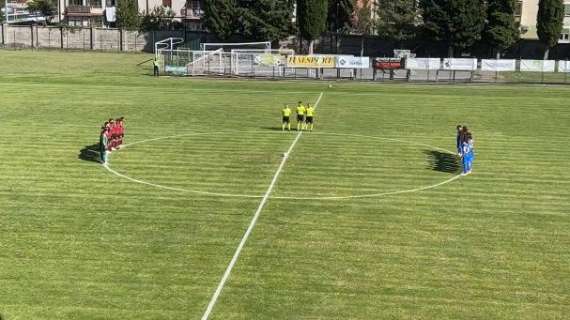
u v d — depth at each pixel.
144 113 47.75
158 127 42.47
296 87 66.75
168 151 35.50
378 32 103.19
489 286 18.78
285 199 27.09
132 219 24.20
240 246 21.58
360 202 26.88
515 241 22.56
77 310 16.89
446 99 58.09
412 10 97.75
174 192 27.83
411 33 98.88
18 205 25.61
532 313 17.16
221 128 42.59
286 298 17.78
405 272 19.67
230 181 29.73
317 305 17.41
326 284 18.72
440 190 28.94
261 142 38.38
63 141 37.31
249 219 24.41
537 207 26.69
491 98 59.06
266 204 26.34
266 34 101.62
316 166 32.88
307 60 76.81
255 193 27.89
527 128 45.00
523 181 30.84
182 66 77.00
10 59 88.44
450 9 93.38
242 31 102.81
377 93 62.38
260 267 19.86
